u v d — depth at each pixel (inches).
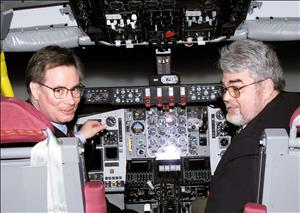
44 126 71.7
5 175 73.7
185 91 147.0
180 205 159.6
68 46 138.3
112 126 163.0
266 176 74.9
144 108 162.1
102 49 156.9
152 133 164.2
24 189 75.0
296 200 76.5
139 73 159.8
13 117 70.7
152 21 117.3
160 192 162.6
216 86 145.9
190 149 165.2
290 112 89.5
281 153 72.3
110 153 164.9
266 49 91.0
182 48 155.3
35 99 100.6
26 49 136.6
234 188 86.6
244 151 86.6
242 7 107.3
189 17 116.2
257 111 93.3
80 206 76.9
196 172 164.9
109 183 165.6
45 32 135.5
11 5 85.8
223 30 125.6
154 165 166.2
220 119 161.5
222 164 90.4
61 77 96.9
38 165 73.0
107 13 111.0
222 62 91.9
